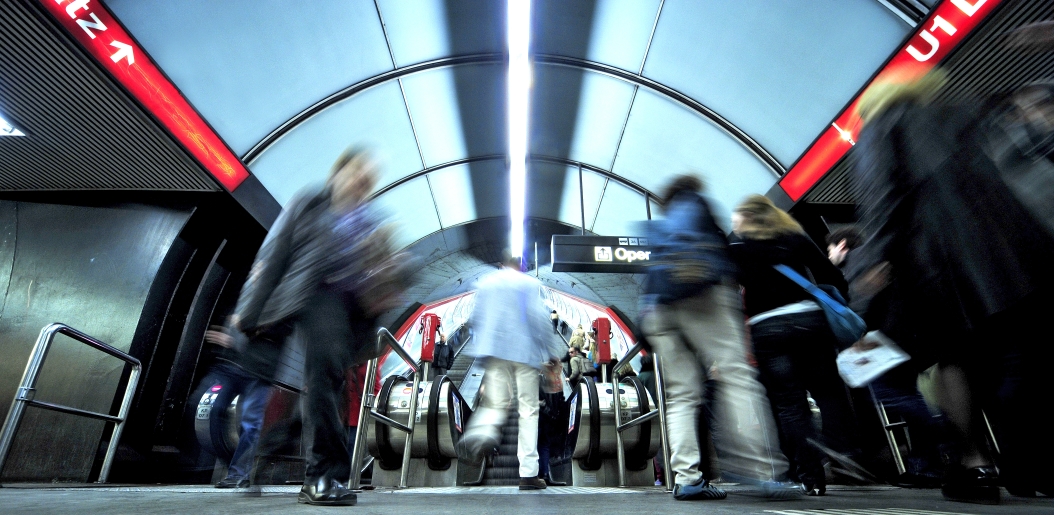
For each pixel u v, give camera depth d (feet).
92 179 21.15
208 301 24.72
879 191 6.73
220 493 9.25
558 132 33.58
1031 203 5.75
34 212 21.94
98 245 21.38
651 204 37.78
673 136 28.78
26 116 17.34
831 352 9.34
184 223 21.72
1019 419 5.71
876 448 14.58
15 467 17.01
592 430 17.04
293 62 21.86
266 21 19.75
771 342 8.21
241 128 22.22
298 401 9.64
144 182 21.30
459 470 19.35
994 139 6.38
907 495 8.40
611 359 30.53
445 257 52.34
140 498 7.08
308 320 6.65
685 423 7.70
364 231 7.37
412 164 34.68
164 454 20.89
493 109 31.30
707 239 7.72
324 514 5.00
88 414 12.63
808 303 8.28
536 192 43.11
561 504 6.66
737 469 6.92
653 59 24.81
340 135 27.40
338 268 6.86
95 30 15.07
